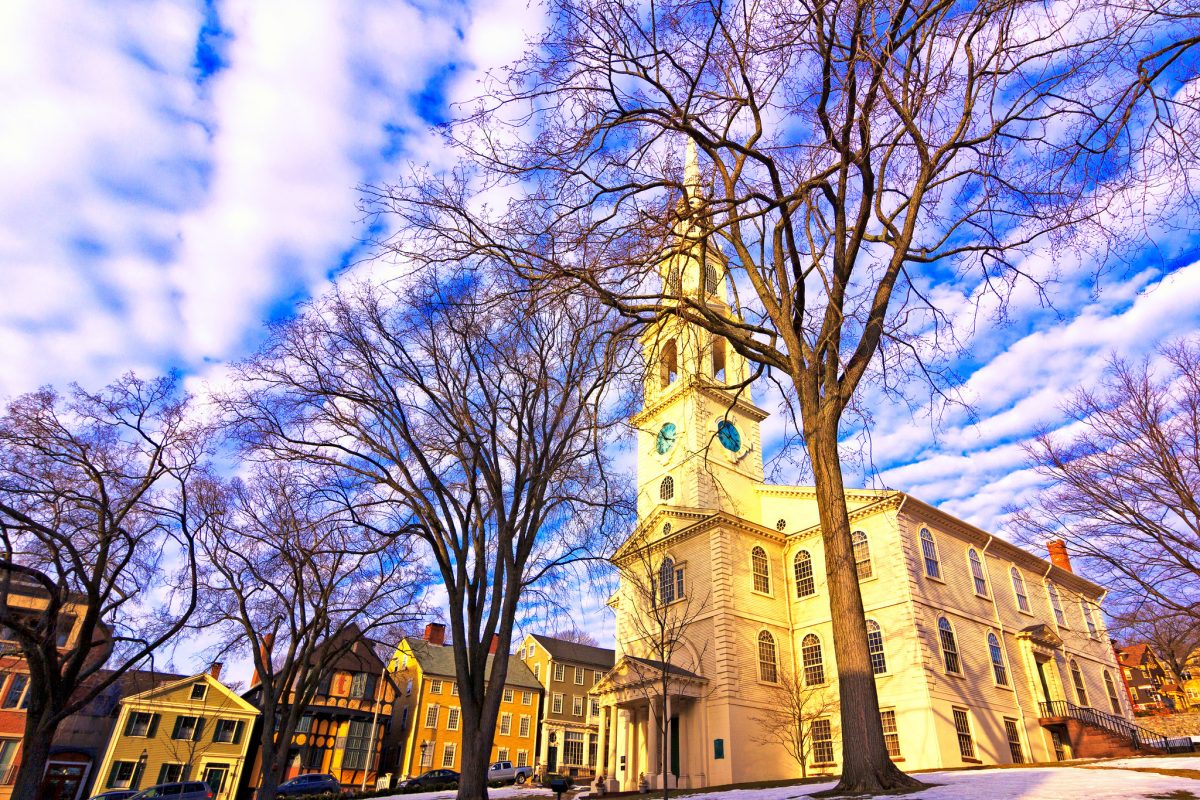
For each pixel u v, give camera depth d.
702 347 16.45
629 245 12.22
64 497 19.97
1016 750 30.34
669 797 20.11
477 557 17.70
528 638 69.75
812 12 10.51
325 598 27.16
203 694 44.44
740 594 32.25
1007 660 33.03
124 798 34.12
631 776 30.64
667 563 35.66
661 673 29.08
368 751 49.97
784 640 32.78
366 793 36.78
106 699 43.25
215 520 24.91
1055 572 40.41
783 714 29.38
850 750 11.52
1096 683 38.97
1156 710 50.81
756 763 28.36
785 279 14.42
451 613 16.98
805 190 12.38
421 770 53.06
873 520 32.31
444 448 18.67
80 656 19.06
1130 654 57.47
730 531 33.59
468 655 17.94
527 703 61.84
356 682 51.66
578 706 65.38
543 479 17.94
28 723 18.25
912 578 30.09
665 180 12.98
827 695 30.25
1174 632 27.44
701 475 36.25
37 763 17.78
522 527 18.02
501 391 18.69
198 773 42.16
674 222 12.39
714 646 30.75
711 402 39.56
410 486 19.06
